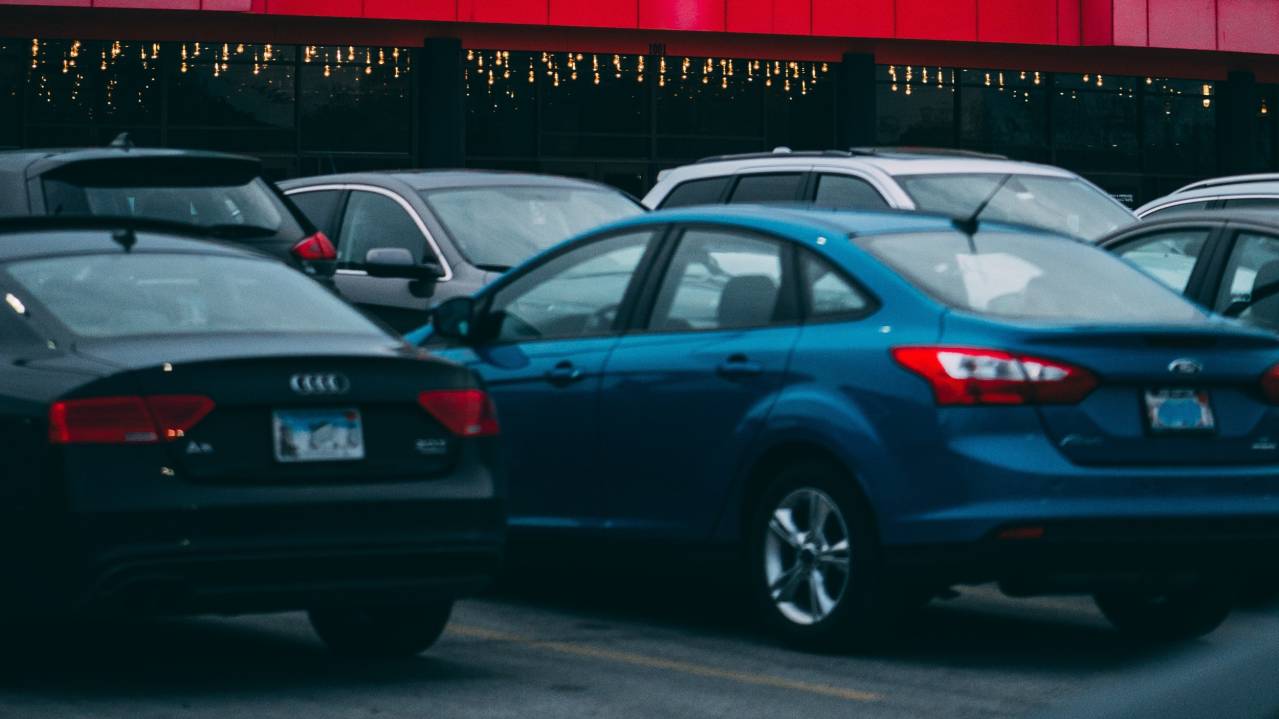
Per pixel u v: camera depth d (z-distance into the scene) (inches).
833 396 331.6
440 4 1642.5
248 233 518.0
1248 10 1876.2
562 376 382.0
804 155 629.0
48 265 315.3
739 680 313.7
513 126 1728.6
